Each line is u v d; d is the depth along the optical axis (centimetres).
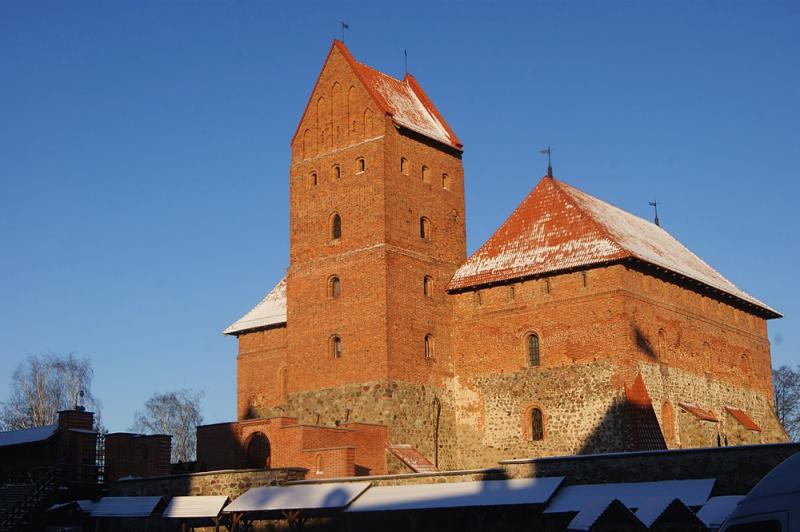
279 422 5303
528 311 5794
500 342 5897
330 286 6088
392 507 4297
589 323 5519
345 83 6278
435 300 6106
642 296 5606
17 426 8594
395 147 6100
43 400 8588
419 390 5841
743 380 6600
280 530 4953
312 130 6381
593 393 5425
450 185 6475
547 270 5688
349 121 6206
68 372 8819
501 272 5934
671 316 5853
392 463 5512
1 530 5016
